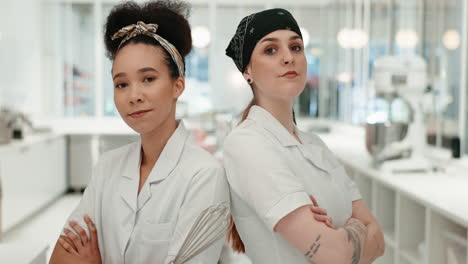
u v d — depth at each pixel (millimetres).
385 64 3209
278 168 1082
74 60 6840
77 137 6430
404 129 3107
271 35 1137
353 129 5750
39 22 6703
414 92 3141
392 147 3164
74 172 6477
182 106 6512
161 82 1114
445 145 3600
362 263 1195
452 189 2510
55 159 5906
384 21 4957
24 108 6270
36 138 5367
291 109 1263
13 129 5133
